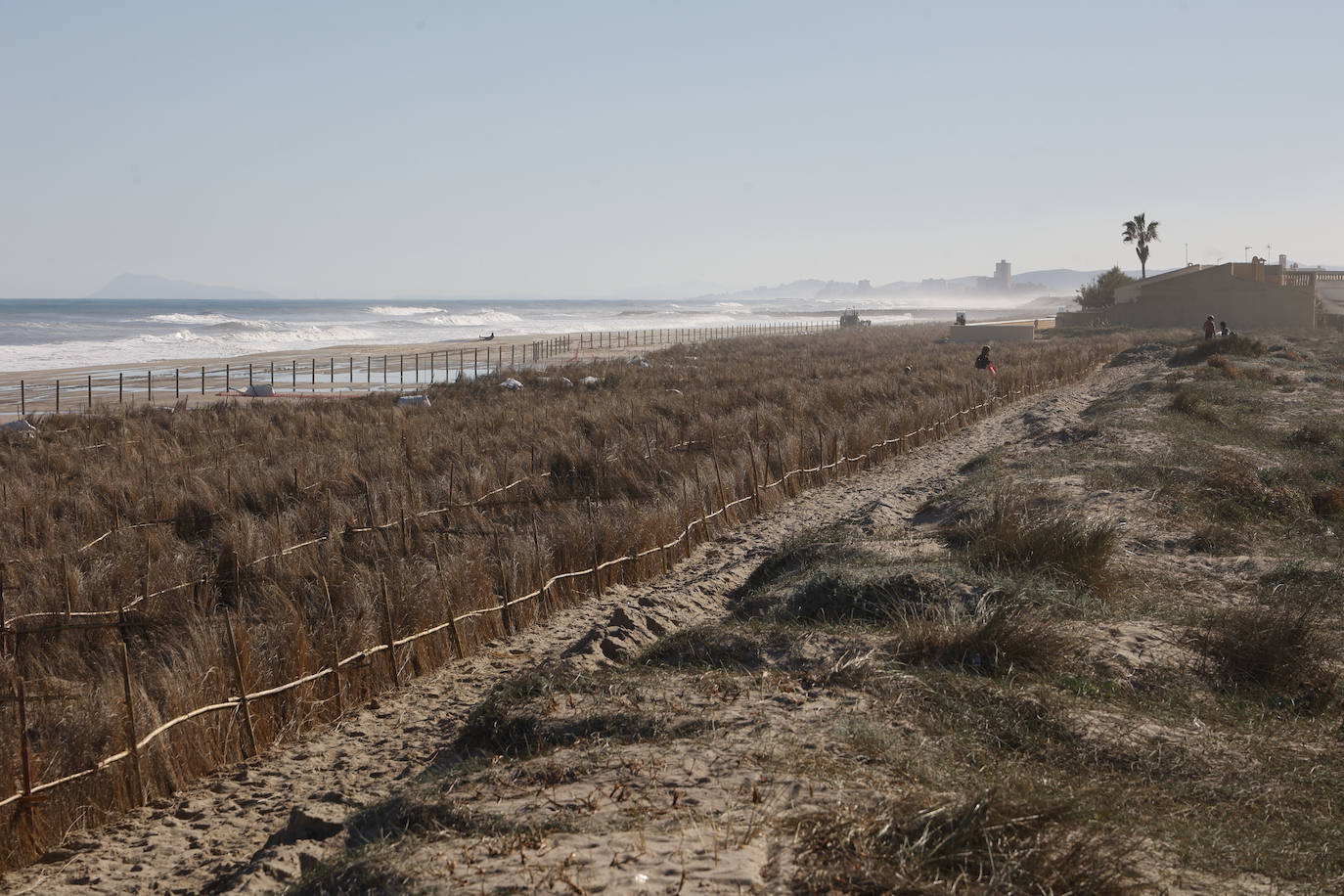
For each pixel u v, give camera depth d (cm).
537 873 358
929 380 3183
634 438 1948
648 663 737
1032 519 1073
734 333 10275
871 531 1232
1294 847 447
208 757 679
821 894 336
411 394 3331
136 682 682
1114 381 3972
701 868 355
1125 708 616
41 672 830
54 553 1147
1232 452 1808
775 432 2027
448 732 724
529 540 1097
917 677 630
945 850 373
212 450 1973
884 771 473
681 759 491
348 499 1470
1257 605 853
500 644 952
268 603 960
